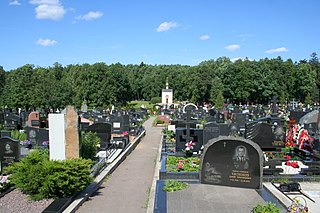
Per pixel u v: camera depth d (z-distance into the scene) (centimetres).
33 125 3183
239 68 8200
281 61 9344
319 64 10969
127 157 2044
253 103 8725
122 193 1251
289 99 8800
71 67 9938
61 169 1100
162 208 1019
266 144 1945
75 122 1448
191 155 1798
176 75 10538
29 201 1063
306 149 1827
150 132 3419
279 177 1350
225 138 1250
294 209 922
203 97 8750
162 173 1372
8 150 1561
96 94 7231
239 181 1245
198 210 1003
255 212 900
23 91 5019
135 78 11275
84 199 1143
